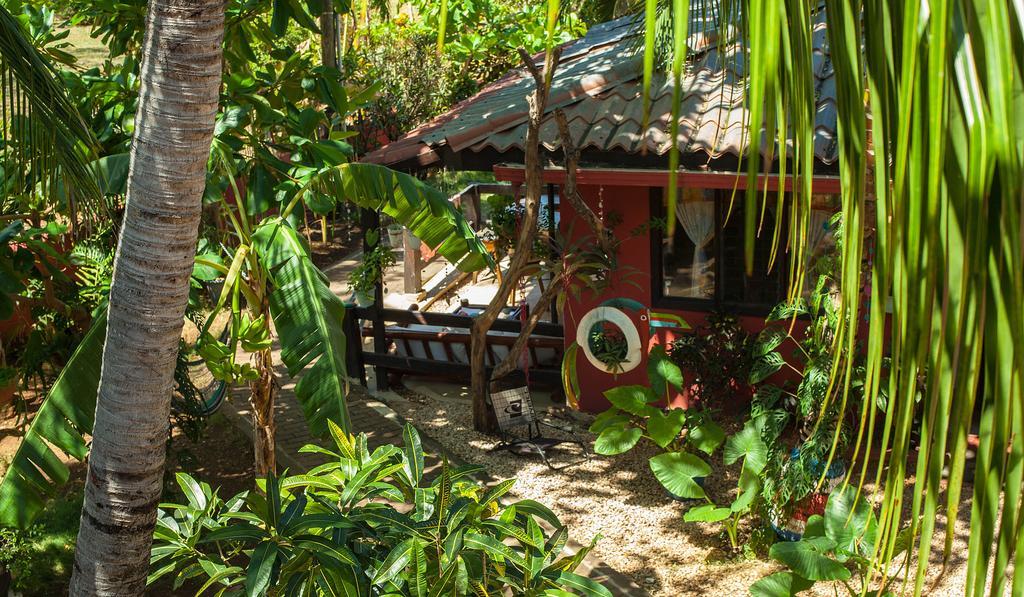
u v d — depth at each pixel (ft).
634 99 31.73
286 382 41.24
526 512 16.44
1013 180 2.98
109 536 13.28
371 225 37.76
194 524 15.90
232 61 26.66
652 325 34.96
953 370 3.24
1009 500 3.25
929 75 3.07
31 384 37.76
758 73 3.51
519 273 33.30
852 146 3.54
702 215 32.99
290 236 22.22
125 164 21.61
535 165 30.66
